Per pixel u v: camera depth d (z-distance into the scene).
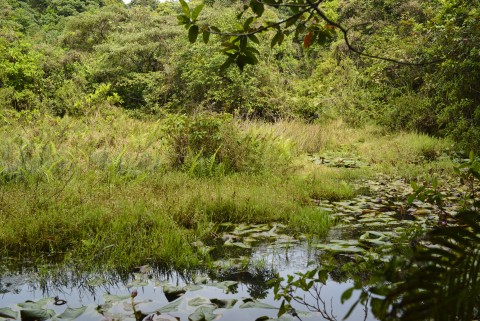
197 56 14.89
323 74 15.77
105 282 2.97
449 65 9.14
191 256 3.37
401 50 12.27
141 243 3.57
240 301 2.62
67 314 2.41
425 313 0.85
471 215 1.16
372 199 5.57
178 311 2.46
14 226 3.76
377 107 13.11
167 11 25.62
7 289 2.85
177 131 7.05
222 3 18.69
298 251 3.62
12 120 10.27
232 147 6.94
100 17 21.28
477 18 8.02
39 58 16.73
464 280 0.95
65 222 3.90
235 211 4.70
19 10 29.27
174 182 5.69
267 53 15.83
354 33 15.55
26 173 5.33
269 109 14.48
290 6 1.34
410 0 15.09
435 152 9.09
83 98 14.63
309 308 2.51
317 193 5.73
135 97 17.33
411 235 2.48
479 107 8.80
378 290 0.99
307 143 10.36
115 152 7.16
